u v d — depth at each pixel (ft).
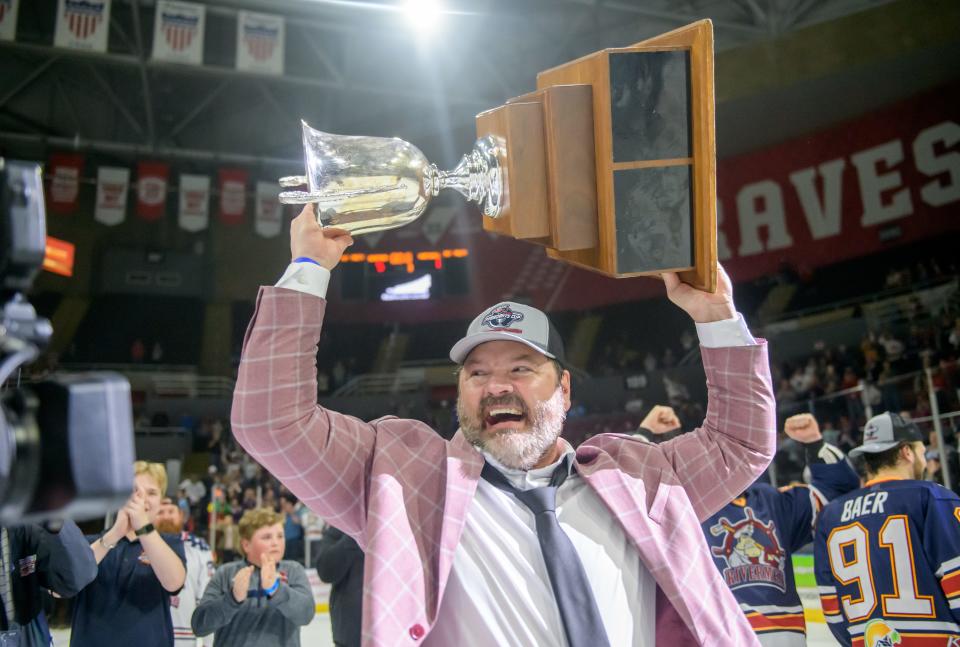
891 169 62.18
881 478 11.86
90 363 75.36
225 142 73.41
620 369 73.15
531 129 5.00
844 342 62.03
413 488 5.74
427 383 77.61
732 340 6.05
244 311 79.46
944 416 24.64
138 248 78.69
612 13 60.29
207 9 53.57
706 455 6.34
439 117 68.90
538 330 6.17
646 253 4.93
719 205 70.49
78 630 12.62
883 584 11.18
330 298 81.66
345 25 59.26
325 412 5.85
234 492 45.88
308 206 5.47
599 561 5.82
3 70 66.49
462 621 5.49
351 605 12.55
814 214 66.33
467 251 80.18
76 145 65.51
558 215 4.91
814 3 54.65
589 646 5.34
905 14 53.31
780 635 12.89
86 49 50.80
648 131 4.93
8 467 2.99
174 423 71.00
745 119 62.80
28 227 3.28
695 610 5.65
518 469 6.04
